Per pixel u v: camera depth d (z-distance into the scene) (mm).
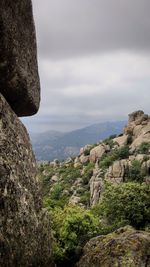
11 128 12695
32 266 12352
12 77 13383
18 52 13453
